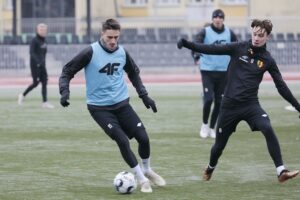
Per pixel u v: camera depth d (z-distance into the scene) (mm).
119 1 79750
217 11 23703
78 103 36500
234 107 15961
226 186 16391
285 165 19234
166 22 74062
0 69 59969
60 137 24875
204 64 23703
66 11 78188
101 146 22750
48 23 69500
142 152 15938
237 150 21750
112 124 15531
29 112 32625
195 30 70875
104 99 15648
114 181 15664
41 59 34281
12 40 60750
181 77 55594
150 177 16266
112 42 15477
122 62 15711
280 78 15922
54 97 40062
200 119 29609
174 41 61906
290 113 31750
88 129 26922
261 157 20469
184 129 26641
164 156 20703
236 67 16000
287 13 75625
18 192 15836
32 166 19188
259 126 15781
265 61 15844
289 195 15375
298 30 68312
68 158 20469
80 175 17875
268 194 15492
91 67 15594
